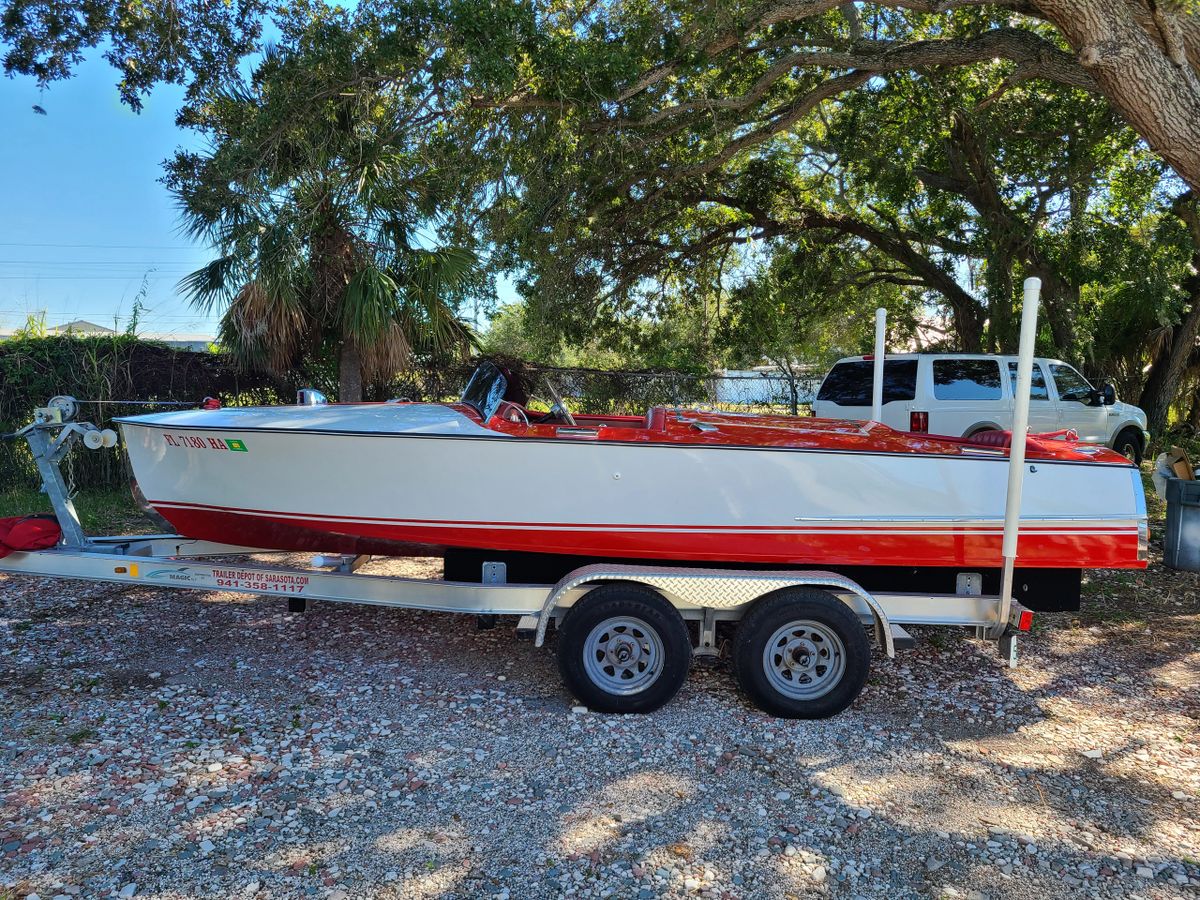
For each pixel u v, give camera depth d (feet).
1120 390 59.41
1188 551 24.03
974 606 14.53
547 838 10.30
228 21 29.22
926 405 35.14
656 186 40.83
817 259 55.83
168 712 13.70
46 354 32.07
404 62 25.96
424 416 15.65
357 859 9.74
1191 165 22.31
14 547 15.60
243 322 29.04
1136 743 13.33
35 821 10.36
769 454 14.70
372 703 14.28
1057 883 9.60
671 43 29.73
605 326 50.39
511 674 15.72
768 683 13.80
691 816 10.89
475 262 32.07
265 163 27.61
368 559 19.21
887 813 11.09
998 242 46.85
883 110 40.60
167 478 16.05
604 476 14.76
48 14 28.19
